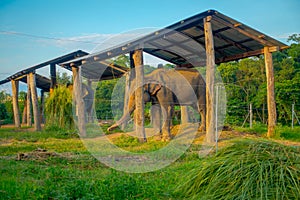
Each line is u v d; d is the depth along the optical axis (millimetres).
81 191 4973
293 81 21703
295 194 4285
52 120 16438
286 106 21188
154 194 5109
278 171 4551
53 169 6449
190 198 4859
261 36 12703
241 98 25000
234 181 4598
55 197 4789
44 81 22375
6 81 22250
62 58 17359
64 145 11047
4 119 28406
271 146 5117
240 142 5426
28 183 5516
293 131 13219
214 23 12492
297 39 31453
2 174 6387
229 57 15961
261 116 22875
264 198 4273
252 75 26938
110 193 5000
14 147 10453
